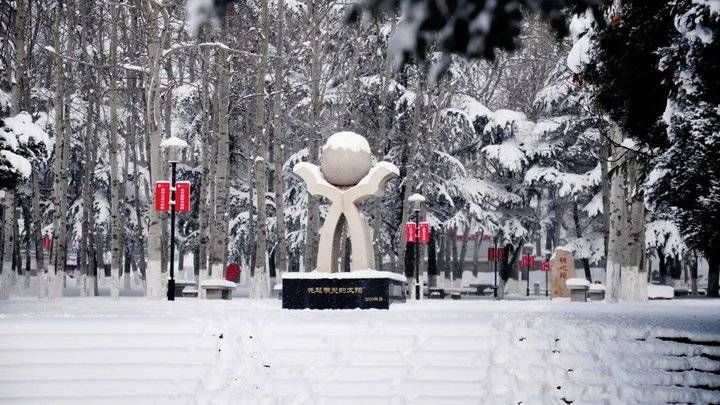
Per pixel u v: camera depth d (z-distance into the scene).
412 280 44.03
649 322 16.34
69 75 36.28
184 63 43.03
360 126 44.41
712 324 16.31
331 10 38.56
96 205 51.62
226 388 13.40
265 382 13.49
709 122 13.94
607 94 16.84
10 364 13.41
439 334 14.42
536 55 49.72
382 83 41.16
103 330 14.21
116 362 13.70
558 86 46.56
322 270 22.33
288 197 48.75
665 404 12.96
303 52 41.38
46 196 50.75
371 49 41.53
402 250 40.81
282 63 35.69
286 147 48.00
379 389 13.29
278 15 36.84
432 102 44.19
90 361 13.68
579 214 60.41
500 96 56.97
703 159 14.25
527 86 53.16
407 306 23.77
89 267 39.56
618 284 31.89
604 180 42.03
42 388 13.04
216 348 14.09
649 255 49.69
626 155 25.48
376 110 44.19
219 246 33.25
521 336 14.36
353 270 22.42
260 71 34.22
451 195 47.53
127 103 43.12
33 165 32.59
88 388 13.13
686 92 13.96
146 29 30.50
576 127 47.03
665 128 16.69
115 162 34.72
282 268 35.06
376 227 41.16
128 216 52.41
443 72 3.08
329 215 22.66
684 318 17.94
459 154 49.66
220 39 35.75
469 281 72.69
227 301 27.06
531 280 76.25
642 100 16.45
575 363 13.76
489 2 2.96
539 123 48.44
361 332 14.45
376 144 43.22
